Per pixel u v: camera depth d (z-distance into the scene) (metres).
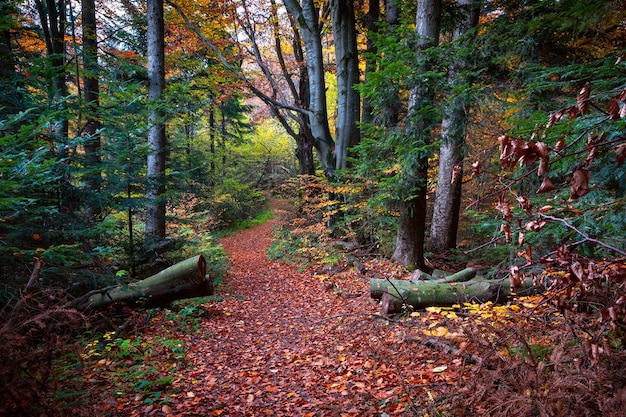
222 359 5.43
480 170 1.89
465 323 4.18
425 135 7.52
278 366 5.14
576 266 1.69
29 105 5.59
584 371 2.26
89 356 4.70
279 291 9.62
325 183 13.53
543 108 5.74
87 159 6.76
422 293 5.77
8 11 5.05
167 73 16.17
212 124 25.34
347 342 5.56
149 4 9.99
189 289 6.44
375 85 6.96
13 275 4.50
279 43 17.06
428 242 11.22
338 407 3.76
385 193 8.92
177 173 8.44
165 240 8.62
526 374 2.49
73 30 12.84
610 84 3.79
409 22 9.98
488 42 6.31
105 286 6.24
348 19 13.13
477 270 6.59
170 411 3.83
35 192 5.51
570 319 2.44
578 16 4.47
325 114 13.98
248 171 29.23
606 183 3.61
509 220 1.85
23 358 2.45
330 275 10.01
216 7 14.60
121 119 7.46
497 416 2.40
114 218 7.68
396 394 3.79
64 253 5.02
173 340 5.72
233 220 24.84
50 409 2.55
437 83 7.02
